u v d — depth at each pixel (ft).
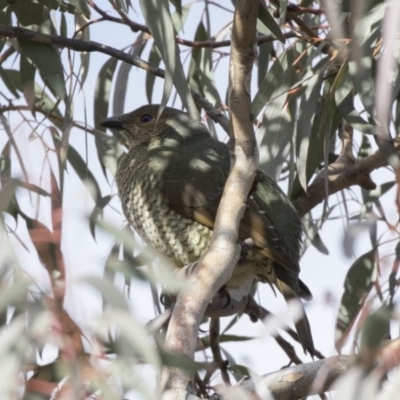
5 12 34.76
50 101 42.57
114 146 40.37
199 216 36.94
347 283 35.86
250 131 24.31
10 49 40.09
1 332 16.26
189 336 21.54
